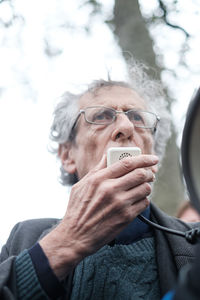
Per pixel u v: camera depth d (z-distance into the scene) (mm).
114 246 1660
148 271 1595
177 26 5152
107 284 1564
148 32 4750
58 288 1340
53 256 1369
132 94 2059
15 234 1919
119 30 4871
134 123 1956
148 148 1959
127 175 1363
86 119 1940
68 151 2109
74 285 1604
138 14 4801
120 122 1876
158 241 1658
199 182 724
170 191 4004
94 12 5516
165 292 1481
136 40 4715
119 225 1385
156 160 1395
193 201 713
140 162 1375
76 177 2104
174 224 1775
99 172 1406
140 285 1555
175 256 1573
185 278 655
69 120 2031
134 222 1711
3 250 1912
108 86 2061
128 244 1687
